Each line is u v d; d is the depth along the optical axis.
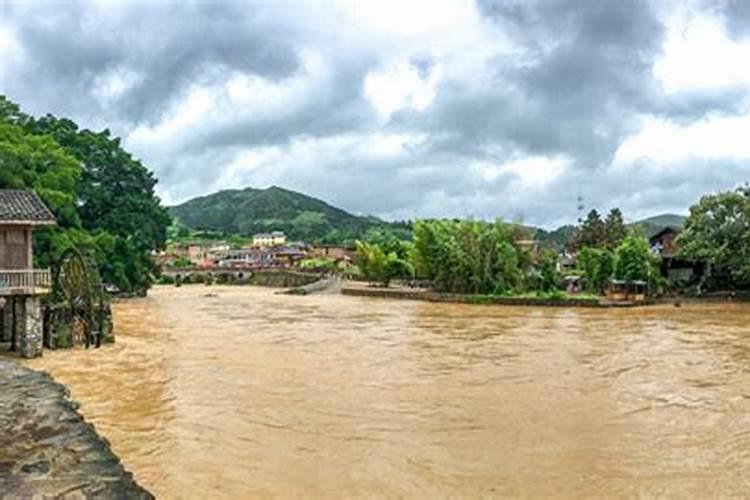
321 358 27.58
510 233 62.78
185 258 144.25
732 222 61.12
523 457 14.52
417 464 13.98
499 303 56.47
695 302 57.34
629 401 19.89
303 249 138.25
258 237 184.88
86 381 21.88
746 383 22.73
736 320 43.97
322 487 12.62
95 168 66.00
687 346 31.75
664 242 75.38
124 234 65.38
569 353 29.33
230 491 12.32
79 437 8.62
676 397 20.47
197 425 16.61
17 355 26.97
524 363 26.59
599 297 57.28
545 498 12.23
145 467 13.48
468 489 12.62
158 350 29.27
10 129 44.69
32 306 26.72
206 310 53.44
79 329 30.28
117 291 64.25
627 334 36.34
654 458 14.49
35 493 6.57
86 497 6.50
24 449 8.09
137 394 19.97
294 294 75.88
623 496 12.34
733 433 16.45
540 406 19.17
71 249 32.19
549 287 61.19
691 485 12.90
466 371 24.73
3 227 28.75
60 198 42.97
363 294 70.69
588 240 83.94
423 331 37.88
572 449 15.09
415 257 68.56
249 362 26.27
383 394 20.56
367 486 12.71
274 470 13.50
